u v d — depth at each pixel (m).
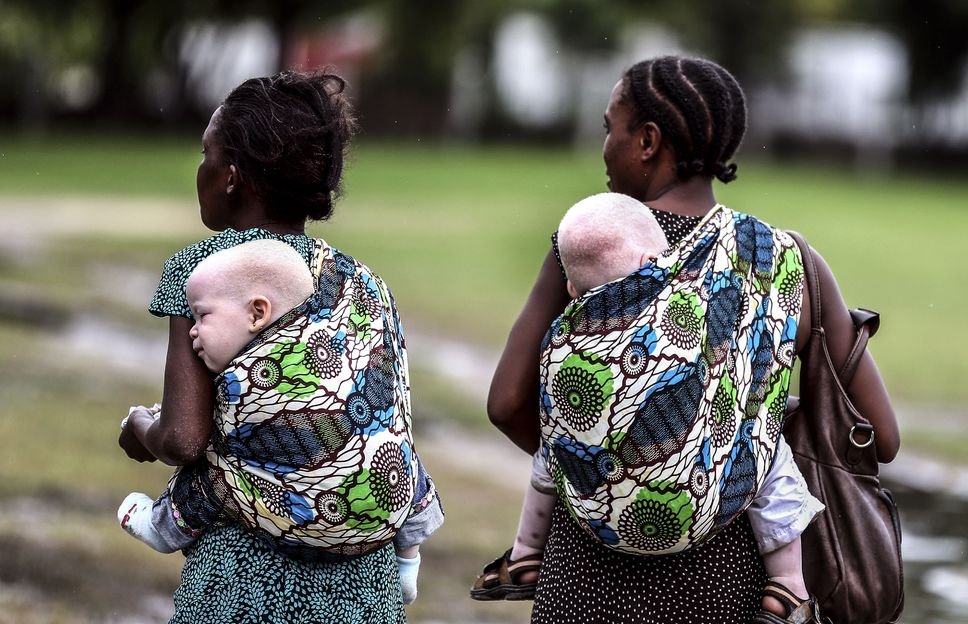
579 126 95.88
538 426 5.20
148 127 80.44
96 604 8.46
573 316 4.67
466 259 32.09
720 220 4.82
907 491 13.79
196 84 81.75
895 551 5.04
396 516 4.54
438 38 86.56
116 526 10.18
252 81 4.70
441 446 14.23
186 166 54.53
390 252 32.69
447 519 11.26
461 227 39.75
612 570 4.88
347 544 4.47
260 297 4.36
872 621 5.07
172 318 4.47
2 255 27.06
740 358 4.72
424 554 10.29
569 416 4.66
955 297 30.19
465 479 12.81
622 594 4.86
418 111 93.38
